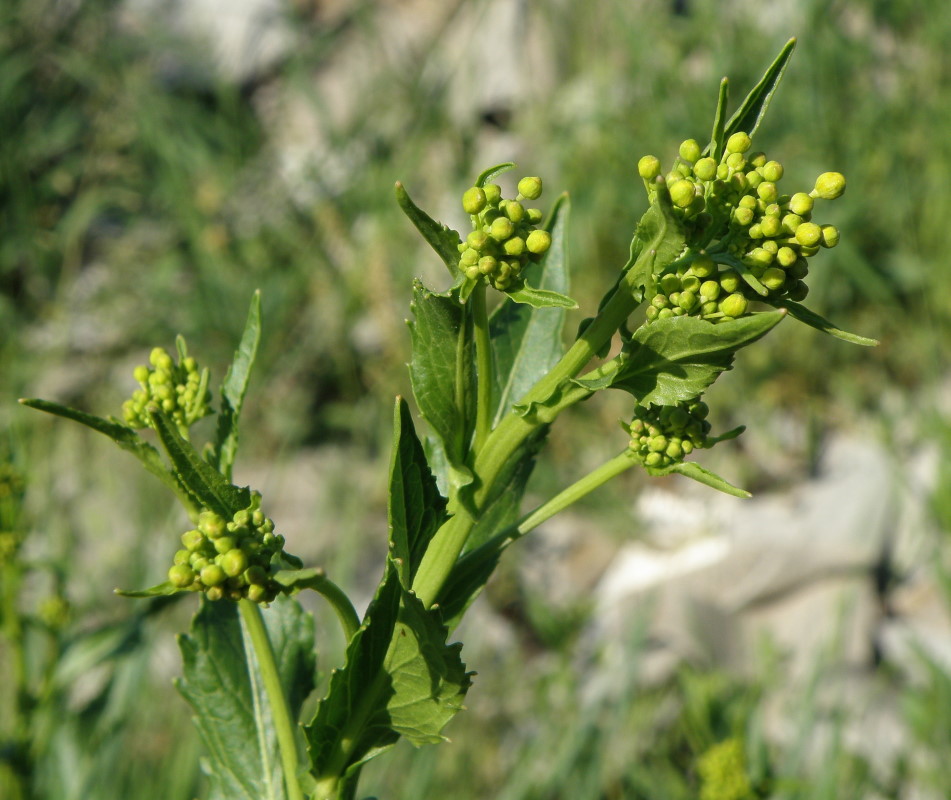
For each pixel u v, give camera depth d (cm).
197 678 28
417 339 24
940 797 54
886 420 75
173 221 92
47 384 83
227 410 27
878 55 90
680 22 95
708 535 74
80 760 41
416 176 91
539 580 73
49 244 90
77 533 72
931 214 80
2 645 54
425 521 24
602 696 57
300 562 24
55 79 99
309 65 104
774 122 85
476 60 101
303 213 89
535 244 24
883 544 72
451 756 58
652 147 85
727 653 68
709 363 23
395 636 24
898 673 66
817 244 23
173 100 99
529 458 27
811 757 58
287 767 26
